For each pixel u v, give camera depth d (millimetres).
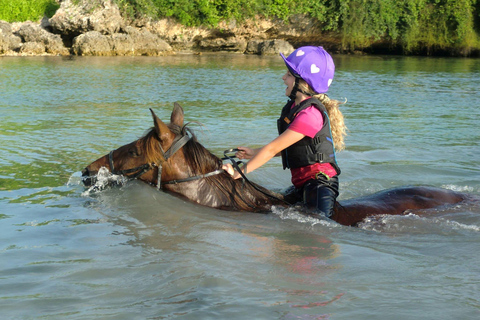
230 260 3121
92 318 2410
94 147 6676
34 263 3057
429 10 34531
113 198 4184
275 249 3328
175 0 30547
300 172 4070
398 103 12781
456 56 34812
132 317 2418
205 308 2500
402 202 4258
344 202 4180
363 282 2842
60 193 4516
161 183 4172
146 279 2842
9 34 28312
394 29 34094
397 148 7246
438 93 15133
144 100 12227
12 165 5578
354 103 12680
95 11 28984
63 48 28297
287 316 2438
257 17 33188
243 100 12648
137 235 3537
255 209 4152
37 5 31188
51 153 6246
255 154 3891
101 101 11859
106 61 24641
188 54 31359
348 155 6703
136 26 30797
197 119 9547
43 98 12125
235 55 31406
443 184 5391
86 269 2971
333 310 2506
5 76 17156
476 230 3824
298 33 34375
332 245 3434
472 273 3014
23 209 4078
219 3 31750
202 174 4137
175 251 3258
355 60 30031
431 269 3062
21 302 2570
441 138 8109
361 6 33469
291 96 3984
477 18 34500
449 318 2449
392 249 3404
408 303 2598
